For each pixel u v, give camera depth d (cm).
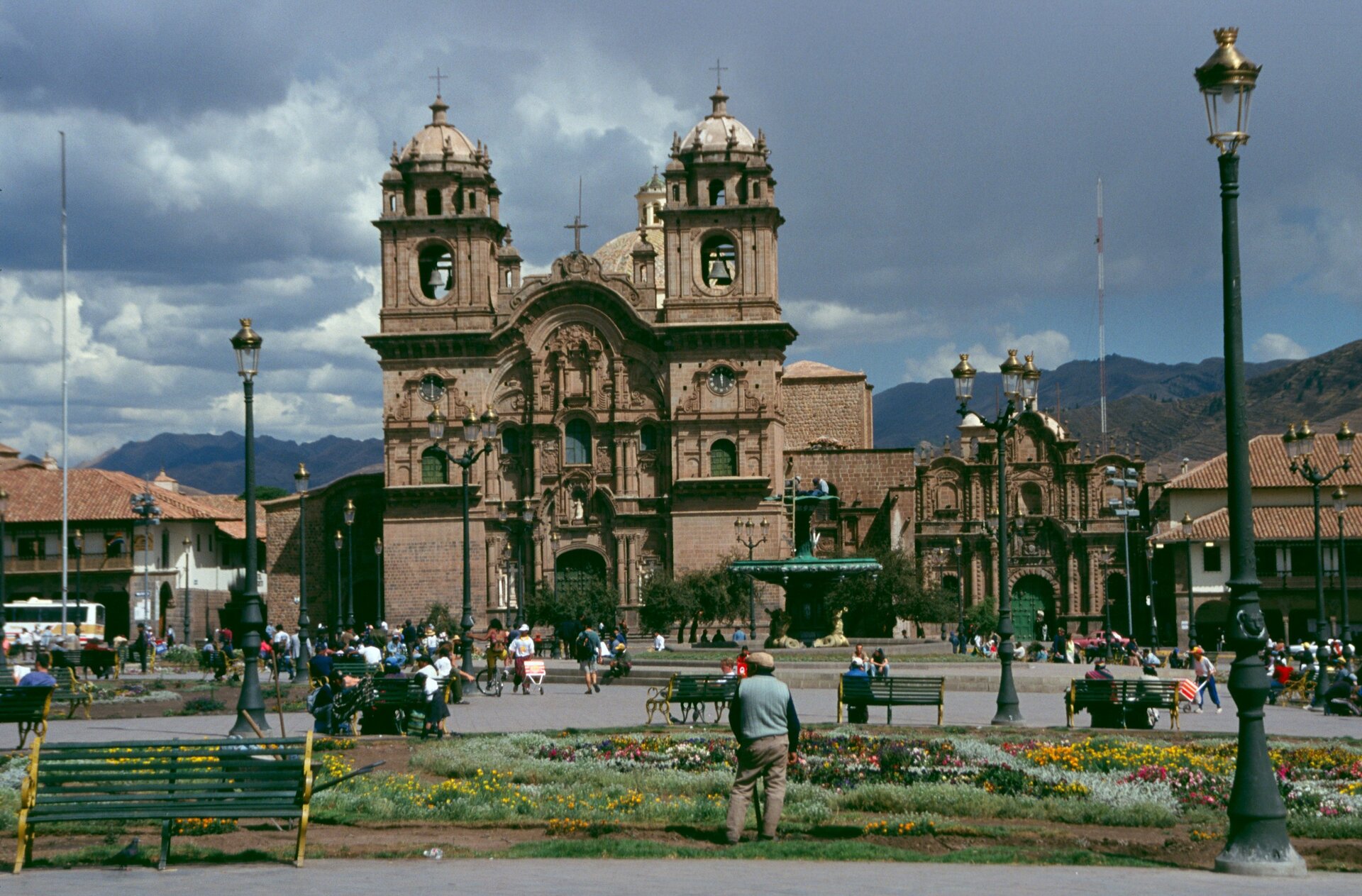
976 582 12719
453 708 4853
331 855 1991
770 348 10888
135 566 11231
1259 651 1983
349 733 3778
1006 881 1759
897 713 4438
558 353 11138
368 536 11538
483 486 11069
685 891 1642
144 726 4084
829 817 2377
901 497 12256
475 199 11181
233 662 7119
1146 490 12769
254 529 3597
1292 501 11306
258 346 3634
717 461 10912
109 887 1692
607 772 2834
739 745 2170
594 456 11119
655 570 10956
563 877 1766
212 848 2033
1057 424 13575
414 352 11100
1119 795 2567
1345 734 3884
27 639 9012
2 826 2208
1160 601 12312
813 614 7450
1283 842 1934
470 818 2350
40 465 13538
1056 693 5509
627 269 13362
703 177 11038
